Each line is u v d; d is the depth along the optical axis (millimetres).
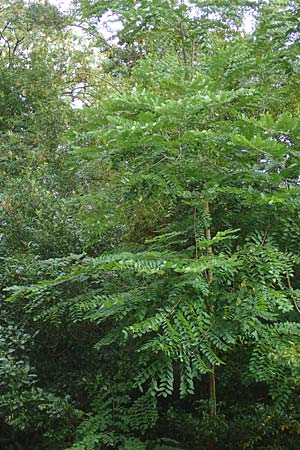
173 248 5641
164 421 5602
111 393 5543
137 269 4465
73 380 6074
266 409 5145
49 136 10648
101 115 5590
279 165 4980
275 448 5059
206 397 5902
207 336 4621
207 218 5035
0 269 6613
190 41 6637
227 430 5133
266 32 6469
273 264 4668
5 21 13836
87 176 8562
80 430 5188
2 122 12016
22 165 10242
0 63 12570
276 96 6285
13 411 5457
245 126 4891
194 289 4734
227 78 5828
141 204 5656
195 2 6414
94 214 6594
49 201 7488
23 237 7191
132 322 5188
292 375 4703
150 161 4934
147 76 5938
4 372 5469
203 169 5066
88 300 5434
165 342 4430
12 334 6008
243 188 4934
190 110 4598
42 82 12250
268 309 5051
